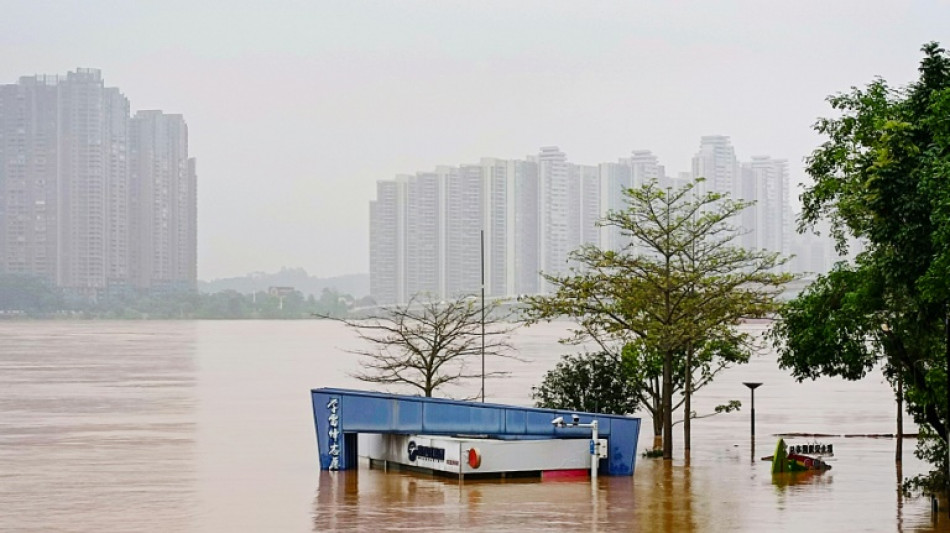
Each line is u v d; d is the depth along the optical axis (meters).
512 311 52.06
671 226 46.41
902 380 37.28
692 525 29.17
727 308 44.12
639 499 33.56
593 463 38.06
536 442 38.22
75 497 34.41
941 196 28.98
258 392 80.44
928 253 30.95
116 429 55.84
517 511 31.30
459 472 37.38
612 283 44.97
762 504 32.66
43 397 75.94
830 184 36.03
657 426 49.91
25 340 186.38
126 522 30.05
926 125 31.92
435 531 28.28
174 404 70.62
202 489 35.84
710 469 41.06
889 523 29.47
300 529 28.78
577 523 29.41
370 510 31.56
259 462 42.97
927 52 33.47
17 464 42.53
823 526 29.02
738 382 96.50
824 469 41.12
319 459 40.69
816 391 87.06
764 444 50.88
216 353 143.62
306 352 145.88
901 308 33.50
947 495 31.64
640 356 48.91
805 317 35.88
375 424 39.91
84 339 192.25
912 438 53.88
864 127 35.94
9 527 29.34
